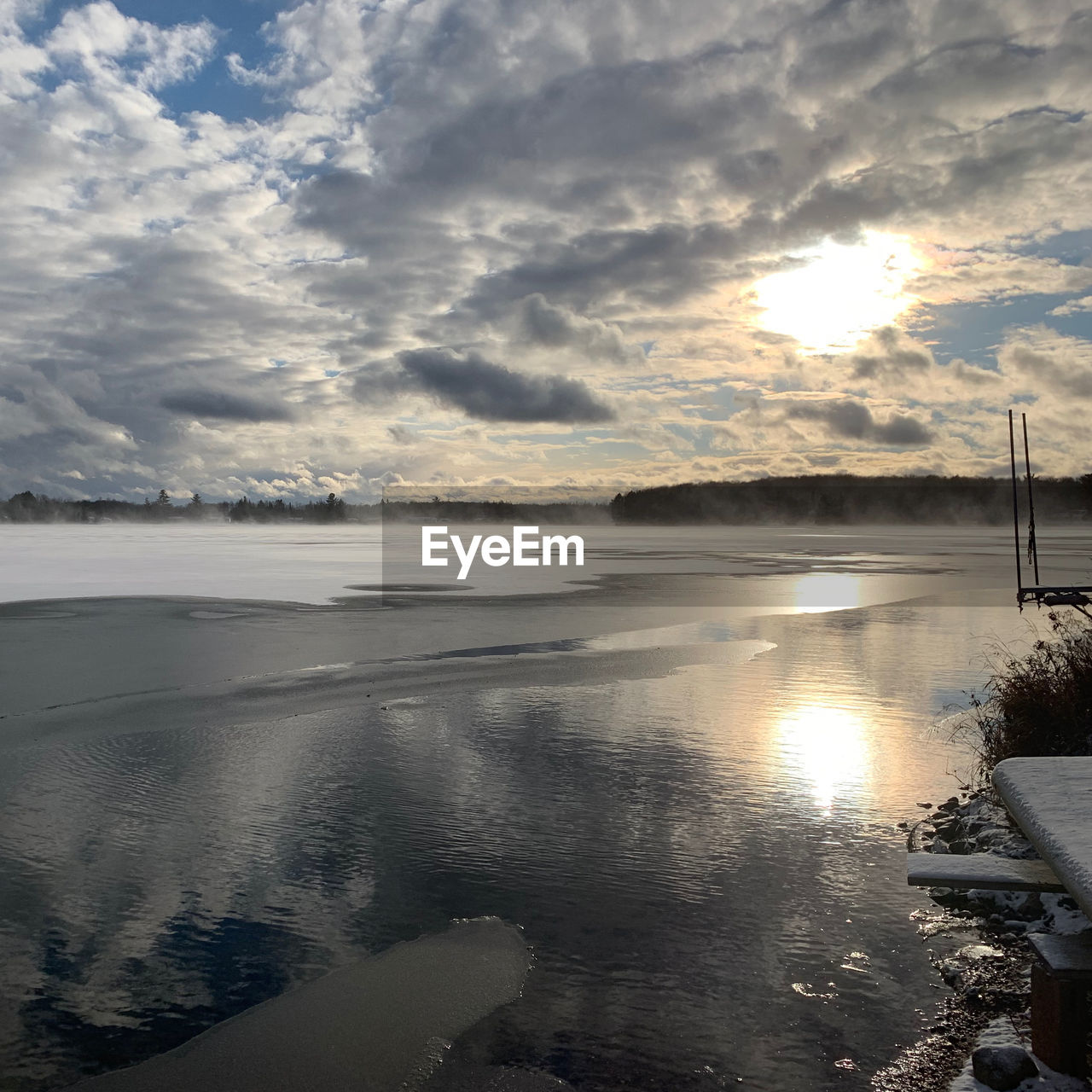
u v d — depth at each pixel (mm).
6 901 6285
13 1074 4328
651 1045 4488
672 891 6402
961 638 20141
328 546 78938
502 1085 4172
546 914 6047
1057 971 3775
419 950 5527
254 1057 4438
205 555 60500
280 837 7551
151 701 13172
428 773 9453
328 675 15430
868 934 5688
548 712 12477
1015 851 6332
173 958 5480
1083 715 8242
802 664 16688
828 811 8164
